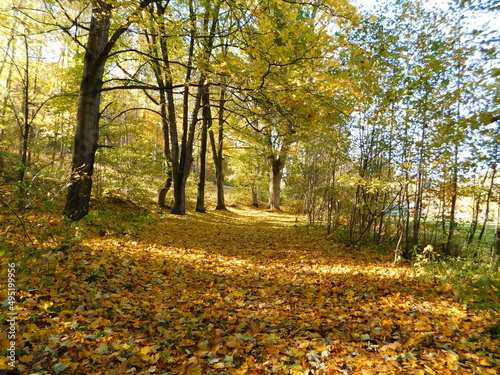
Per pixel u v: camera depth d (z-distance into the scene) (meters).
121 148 12.38
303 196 19.14
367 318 3.63
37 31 6.98
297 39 5.48
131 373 2.33
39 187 4.14
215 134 23.12
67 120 12.61
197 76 10.18
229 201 28.64
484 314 3.66
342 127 8.62
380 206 8.77
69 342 2.51
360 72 6.08
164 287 4.60
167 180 16.38
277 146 19.94
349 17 4.95
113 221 7.60
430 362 2.60
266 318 3.66
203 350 2.77
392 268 6.54
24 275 3.54
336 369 2.45
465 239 8.30
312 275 5.91
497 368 2.52
